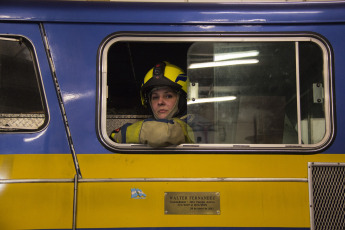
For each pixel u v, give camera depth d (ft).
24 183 9.14
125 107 11.80
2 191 9.07
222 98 9.89
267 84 9.91
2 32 9.70
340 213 9.29
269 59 9.96
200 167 9.34
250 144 9.53
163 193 9.21
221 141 9.71
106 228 9.06
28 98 9.70
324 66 9.83
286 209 9.22
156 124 9.22
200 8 9.91
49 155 9.32
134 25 9.84
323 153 9.48
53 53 9.71
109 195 9.18
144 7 9.89
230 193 9.24
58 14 9.78
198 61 9.98
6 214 8.98
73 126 9.47
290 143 9.66
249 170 9.36
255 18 9.89
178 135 9.29
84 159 9.34
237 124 9.79
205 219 9.14
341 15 9.91
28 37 9.73
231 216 9.16
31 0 9.78
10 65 9.76
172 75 10.10
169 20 9.83
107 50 9.78
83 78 9.66
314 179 9.36
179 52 10.87
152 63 11.25
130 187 9.21
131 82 11.75
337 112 9.62
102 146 9.41
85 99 9.59
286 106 9.82
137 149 9.39
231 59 9.98
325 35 9.89
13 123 9.59
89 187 9.21
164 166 9.33
